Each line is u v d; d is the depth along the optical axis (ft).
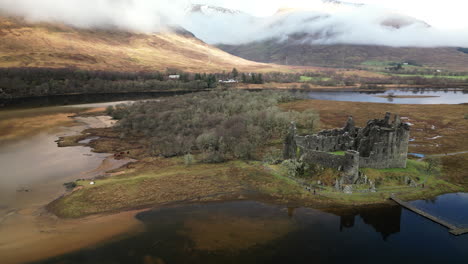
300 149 286.05
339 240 191.52
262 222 212.84
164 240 192.65
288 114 486.38
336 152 284.41
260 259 173.88
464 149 378.53
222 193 257.96
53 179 303.07
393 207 226.58
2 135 488.44
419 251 181.88
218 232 201.46
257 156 351.05
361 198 236.43
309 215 220.02
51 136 483.92
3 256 177.37
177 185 274.16
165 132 460.14
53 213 230.68
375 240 192.13
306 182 262.67
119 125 536.83
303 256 176.76
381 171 259.80
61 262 172.76
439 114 625.00
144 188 269.23
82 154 388.98
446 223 205.67
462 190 253.24
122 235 198.70
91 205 240.53
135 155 381.60
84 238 195.83
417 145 402.72
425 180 261.24
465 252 181.06
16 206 244.01
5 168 335.88
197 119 495.41
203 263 170.71
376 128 261.24
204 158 344.28
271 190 258.98
